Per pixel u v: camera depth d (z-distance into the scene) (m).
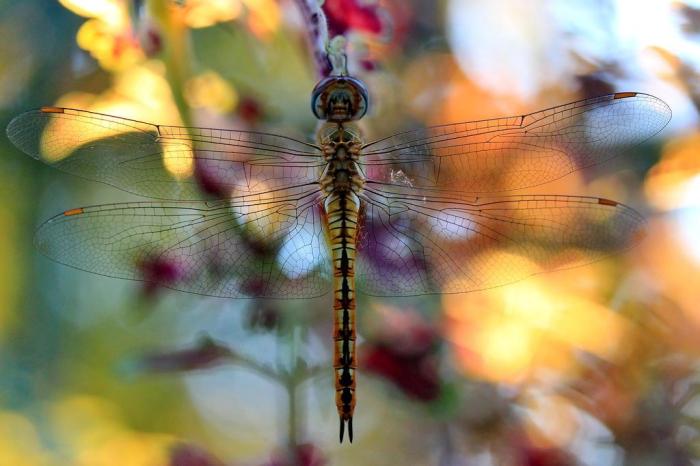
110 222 0.38
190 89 0.39
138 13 0.39
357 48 0.38
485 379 0.39
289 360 0.38
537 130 0.38
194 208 0.38
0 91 0.40
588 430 0.39
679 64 0.40
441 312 0.39
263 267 0.38
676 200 0.40
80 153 0.38
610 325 0.39
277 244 0.38
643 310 0.39
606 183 0.40
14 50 0.40
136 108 0.38
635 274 0.39
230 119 0.39
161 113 0.39
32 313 0.42
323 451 0.38
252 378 0.42
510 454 0.39
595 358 0.39
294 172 0.38
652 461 0.39
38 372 0.42
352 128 0.39
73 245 0.38
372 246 0.38
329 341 0.38
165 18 0.38
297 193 0.38
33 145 0.38
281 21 0.38
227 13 0.38
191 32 0.39
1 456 0.41
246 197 0.38
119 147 0.38
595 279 0.39
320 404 0.39
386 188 0.38
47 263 0.42
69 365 0.42
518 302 0.39
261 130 0.39
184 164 0.38
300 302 0.38
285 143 0.38
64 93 0.39
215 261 0.38
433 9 0.40
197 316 0.39
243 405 0.42
